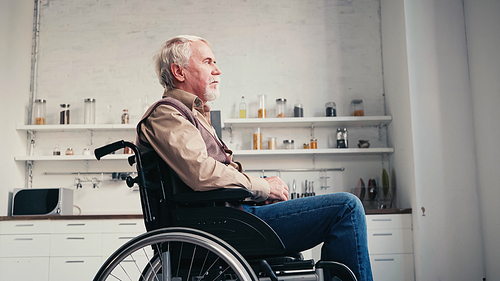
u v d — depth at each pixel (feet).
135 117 13.48
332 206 3.91
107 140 13.38
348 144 13.20
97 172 13.11
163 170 3.88
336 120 12.49
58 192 11.53
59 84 13.70
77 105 13.58
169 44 4.82
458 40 11.06
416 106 10.97
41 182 13.10
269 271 3.51
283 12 13.98
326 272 3.86
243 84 13.62
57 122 13.51
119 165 13.23
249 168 13.16
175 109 3.96
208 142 4.16
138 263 10.87
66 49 13.88
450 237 10.42
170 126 3.84
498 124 9.62
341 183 13.01
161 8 14.07
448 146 10.74
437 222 10.50
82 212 12.87
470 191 10.53
